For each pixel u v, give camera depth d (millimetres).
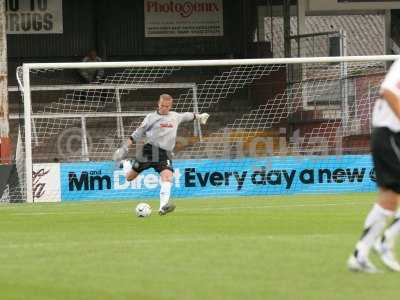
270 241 35750
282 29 99875
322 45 94562
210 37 102312
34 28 99500
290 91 89125
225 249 33188
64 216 52219
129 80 98500
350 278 26109
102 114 79375
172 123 52719
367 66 92375
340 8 100375
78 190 68625
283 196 67812
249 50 100938
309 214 50219
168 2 101938
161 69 99875
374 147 27234
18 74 70000
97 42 101062
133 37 101562
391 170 26906
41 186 68125
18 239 38594
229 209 55281
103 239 37750
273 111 93375
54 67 68500
